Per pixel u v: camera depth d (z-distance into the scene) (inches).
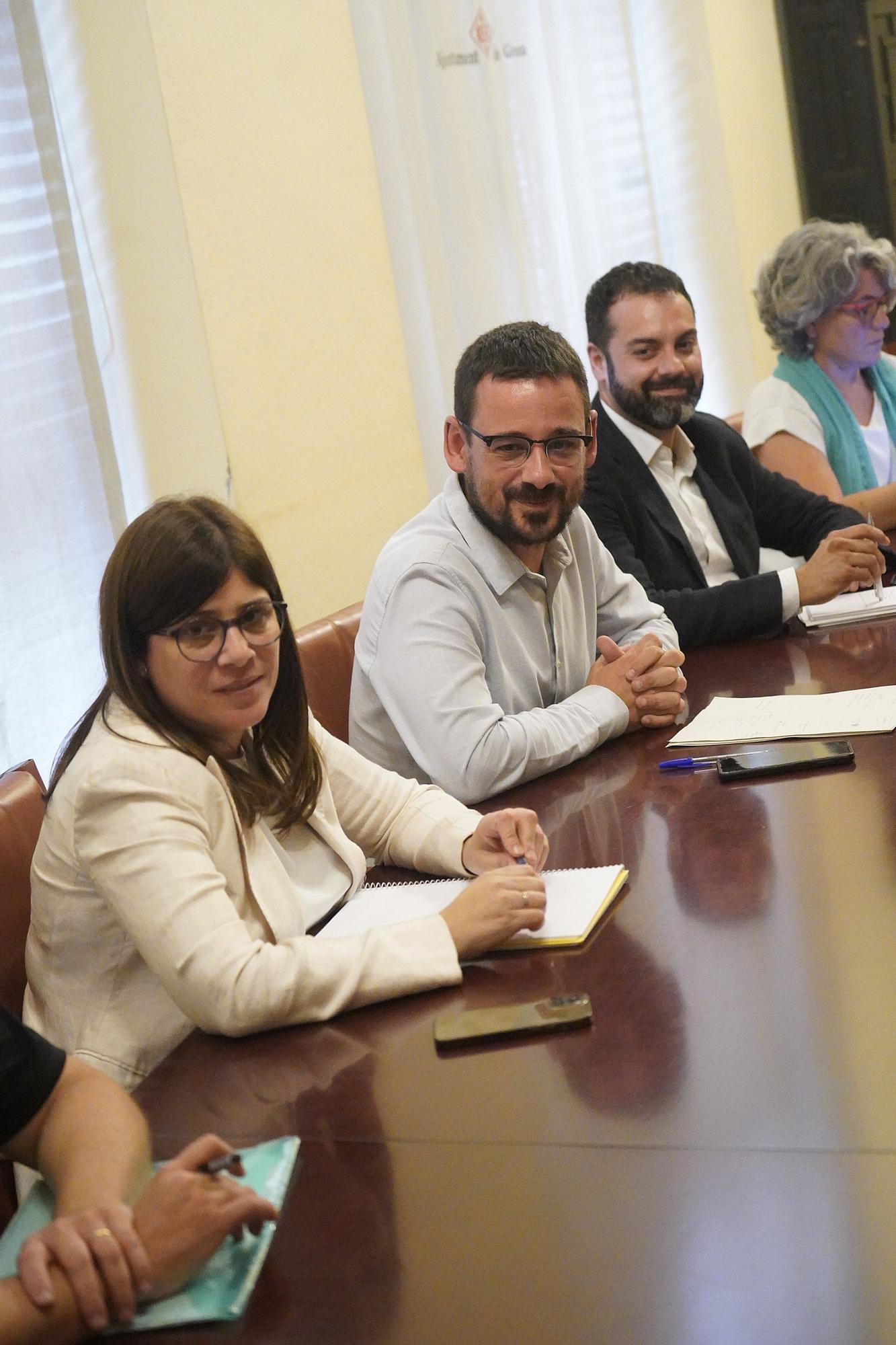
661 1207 35.2
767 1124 38.1
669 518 106.7
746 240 209.3
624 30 167.6
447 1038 46.0
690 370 106.5
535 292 146.8
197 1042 50.0
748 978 46.8
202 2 105.3
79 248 103.6
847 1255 32.2
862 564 96.7
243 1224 36.3
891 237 226.4
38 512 100.8
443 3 133.1
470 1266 34.2
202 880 51.8
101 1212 35.9
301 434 114.6
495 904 52.7
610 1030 45.1
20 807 63.1
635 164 170.1
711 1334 30.4
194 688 55.6
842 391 135.9
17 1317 33.7
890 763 65.5
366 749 80.7
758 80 214.2
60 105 102.4
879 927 48.7
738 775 67.3
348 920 57.6
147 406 107.0
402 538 80.9
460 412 79.6
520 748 72.7
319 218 116.7
